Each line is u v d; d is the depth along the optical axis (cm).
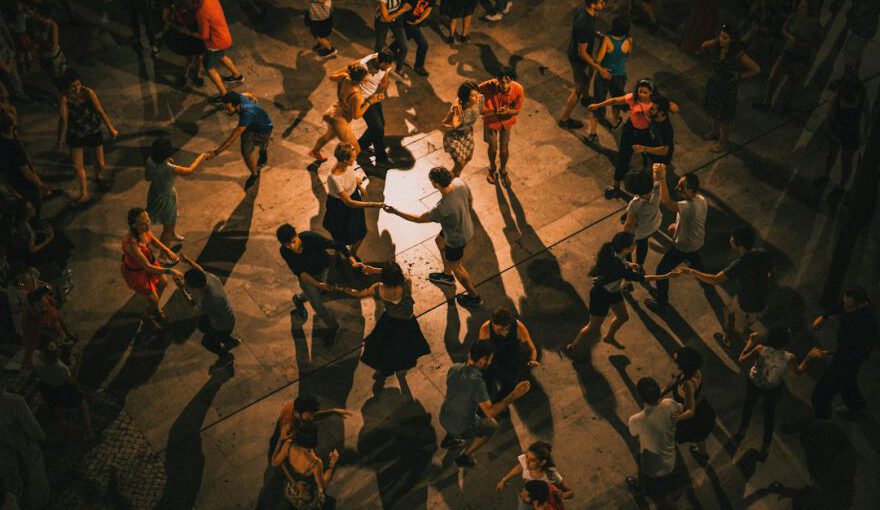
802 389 892
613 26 1075
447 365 916
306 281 860
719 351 925
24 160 1025
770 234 1042
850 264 1008
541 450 686
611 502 809
